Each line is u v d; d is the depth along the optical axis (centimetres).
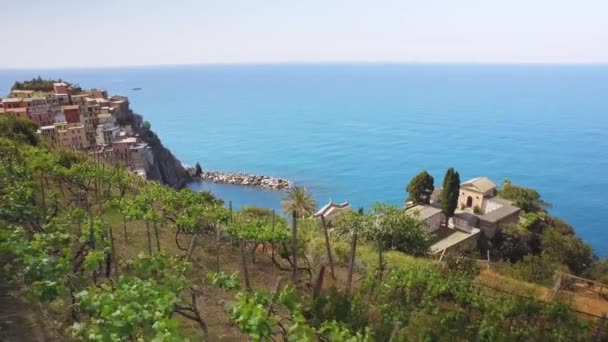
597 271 3853
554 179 13862
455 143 19138
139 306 899
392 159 16200
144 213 2023
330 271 1988
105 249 1398
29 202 1978
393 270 1747
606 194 12369
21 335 1077
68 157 3834
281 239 1927
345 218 3828
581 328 1396
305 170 14525
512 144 18950
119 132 10575
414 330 1352
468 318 1486
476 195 7325
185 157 16312
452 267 2392
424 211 5997
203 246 2181
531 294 1830
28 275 1143
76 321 1152
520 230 6025
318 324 1345
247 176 12669
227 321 1352
